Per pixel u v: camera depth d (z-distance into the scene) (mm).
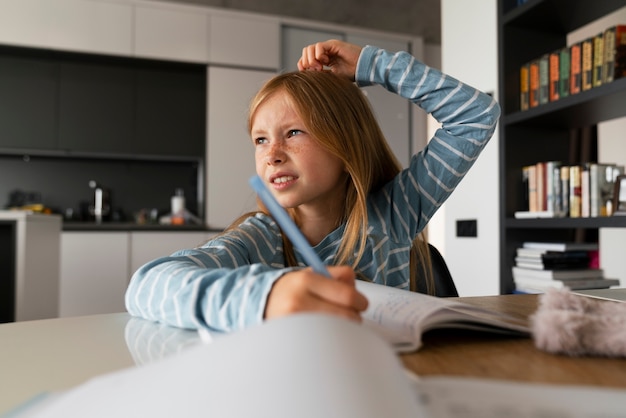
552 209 1702
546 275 1692
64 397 255
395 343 347
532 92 1796
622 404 226
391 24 4293
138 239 3240
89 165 3709
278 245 835
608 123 2225
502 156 1878
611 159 2211
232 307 380
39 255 1994
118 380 255
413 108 4133
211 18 3557
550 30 1937
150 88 3598
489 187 2053
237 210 3572
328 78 833
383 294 479
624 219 1372
